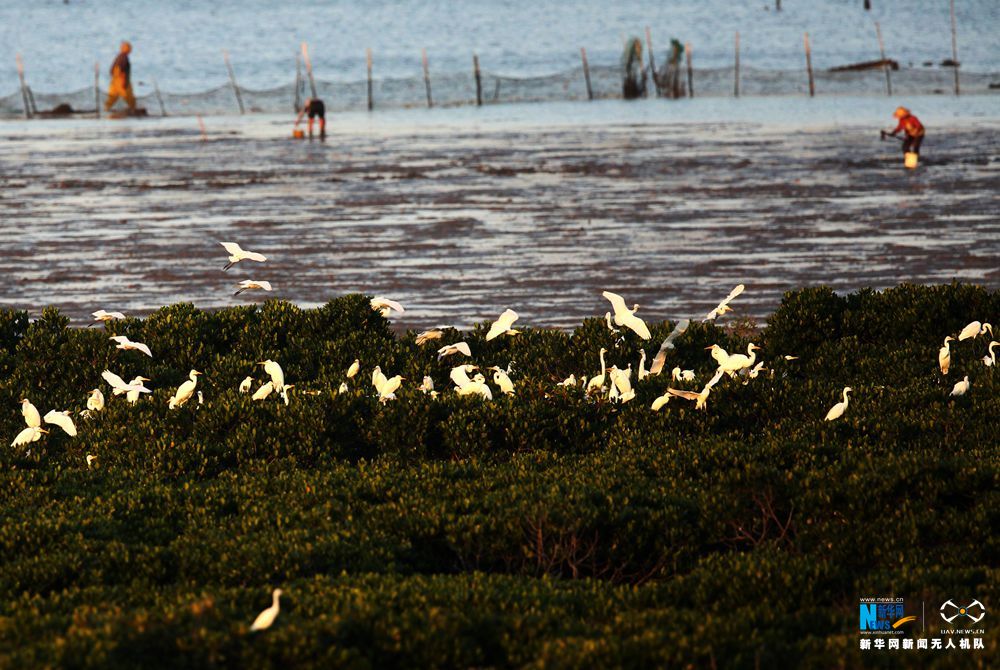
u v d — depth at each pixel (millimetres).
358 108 69812
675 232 30031
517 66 105188
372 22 159750
